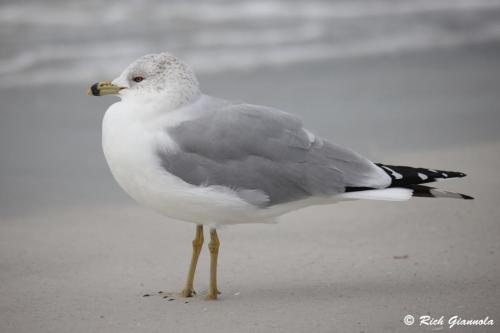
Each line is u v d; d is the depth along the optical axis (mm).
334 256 11766
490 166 15984
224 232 12984
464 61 24547
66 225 13336
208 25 26469
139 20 26375
